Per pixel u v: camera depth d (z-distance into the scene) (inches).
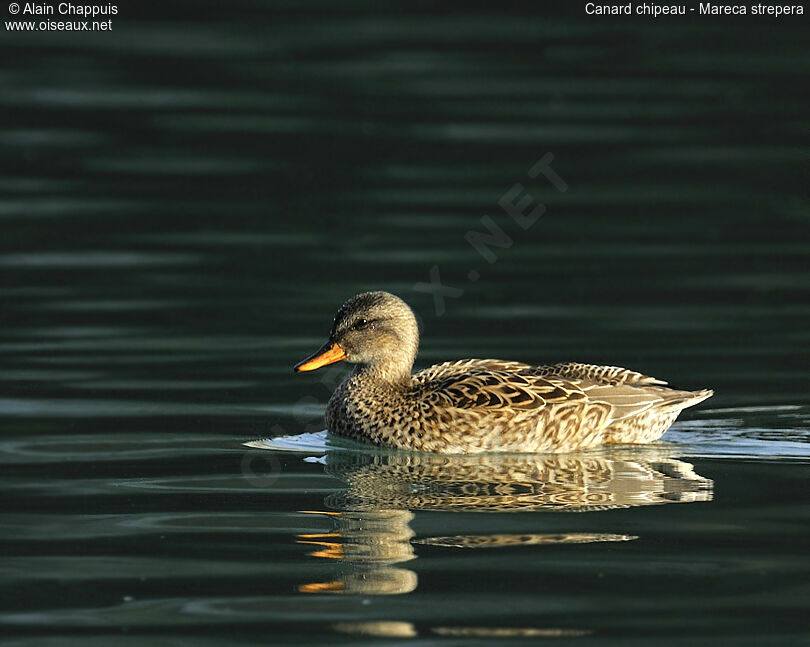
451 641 369.4
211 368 647.1
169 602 394.3
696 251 837.8
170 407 594.6
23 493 486.6
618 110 1086.4
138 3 1322.6
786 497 484.4
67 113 1073.5
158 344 677.3
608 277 793.6
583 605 390.9
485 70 1175.0
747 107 1094.4
